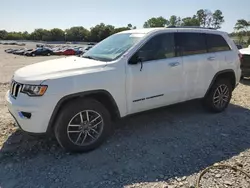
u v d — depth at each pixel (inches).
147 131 164.7
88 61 146.6
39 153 136.0
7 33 5285.4
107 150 139.0
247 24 3410.4
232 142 150.2
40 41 4840.1
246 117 192.1
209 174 117.1
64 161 128.3
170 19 4210.1
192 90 177.2
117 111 144.1
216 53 188.1
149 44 154.6
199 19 4377.5
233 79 204.2
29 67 141.6
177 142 149.3
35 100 120.5
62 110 128.0
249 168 121.8
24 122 124.7
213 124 177.3
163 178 114.3
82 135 136.4
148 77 151.2
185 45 171.6
